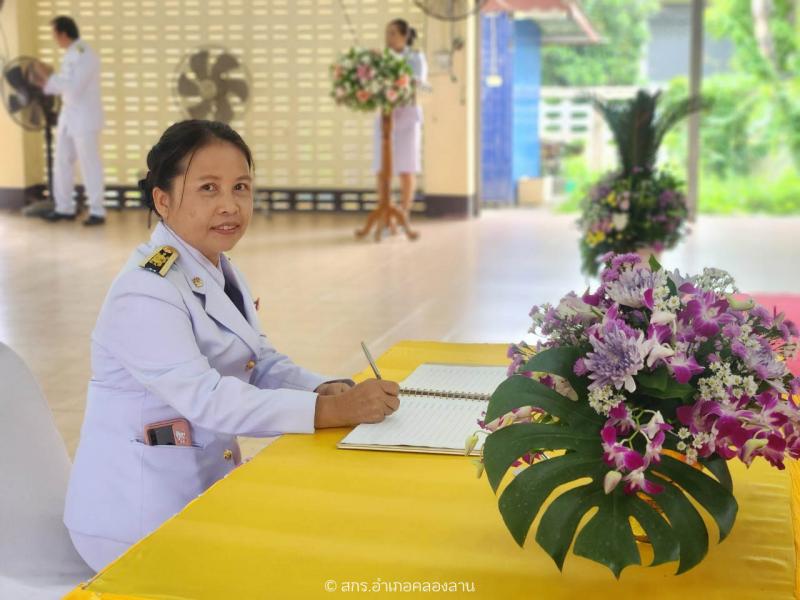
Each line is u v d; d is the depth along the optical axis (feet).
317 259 24.18
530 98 39.27
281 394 5.26
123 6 33.71
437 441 4.97
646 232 17.26
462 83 32.27
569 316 3.99
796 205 39.27
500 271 22.61
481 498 4.37
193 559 3.81
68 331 16.44
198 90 29.32
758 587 3.66
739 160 40.22
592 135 40.40
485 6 32.55
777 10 39.99
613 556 3.45
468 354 6.84
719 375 3.64
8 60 32.86
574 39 40.81
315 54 33.35
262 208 33.96
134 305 5.29
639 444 3.67
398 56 26.61
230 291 6.00
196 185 5.49
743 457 3.61
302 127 33.94
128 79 34.09
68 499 5.36
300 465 4.73
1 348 5.44
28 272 21.93
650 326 3.73
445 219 32.78
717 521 3.61
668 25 40.86
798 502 4.50
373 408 5.23
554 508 3.60
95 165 30.22
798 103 39.91
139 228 29.78
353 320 17.40
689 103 17.76
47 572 5.23
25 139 33.35
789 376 3.90
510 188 36.83
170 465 5.24
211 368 5.37
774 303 17.72
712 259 25.44
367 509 4.25
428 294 19.84
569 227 30.94
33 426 5.41
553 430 3.75
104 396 5.44
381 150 27.61
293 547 3.91
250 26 33.47
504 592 3.60
